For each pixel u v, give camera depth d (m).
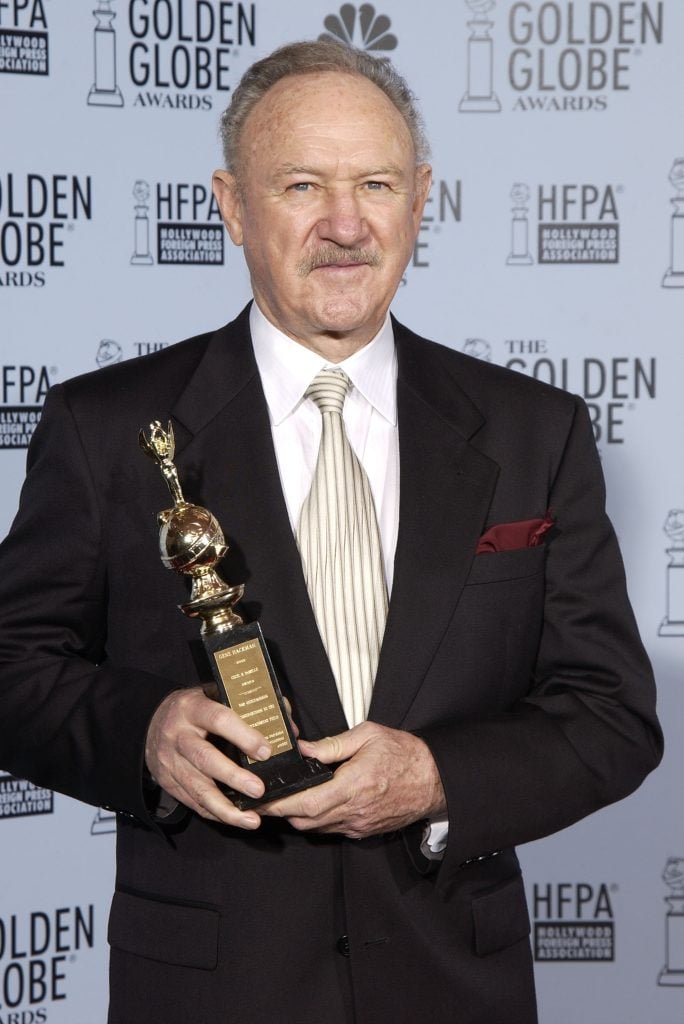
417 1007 1.45
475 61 2.64
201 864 1.44
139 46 2.56
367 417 1.58
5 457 2.53
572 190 2.67
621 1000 2.79
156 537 1.49
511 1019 1.51
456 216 2.67
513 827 1.43
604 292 2.69
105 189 2.56
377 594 1.50
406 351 1.65
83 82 2.53
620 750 1.53
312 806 1.30
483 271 2.68
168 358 1.62
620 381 2.70
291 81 1.48
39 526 1.52
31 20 2.49
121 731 1.39
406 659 1.47
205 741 1.31
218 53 2.61
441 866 1.41
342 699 1.47
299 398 1.55
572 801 1.47
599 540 1.59
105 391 1.56
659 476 2.71
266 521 1.48
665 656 2.73
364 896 1.43
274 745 1.33
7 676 1.49
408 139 1.49
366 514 1.52
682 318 2.69
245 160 1.49
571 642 1.57
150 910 1.45
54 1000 2.62
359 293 1.47
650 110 2.66
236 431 1.53
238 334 1.62
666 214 2.67
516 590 1.53
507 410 1.61
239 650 1.34
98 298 2.57
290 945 1.42
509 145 2.66
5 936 2.57
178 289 2.62
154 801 1.44
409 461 1.55
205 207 2.63
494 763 1.43
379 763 1.35
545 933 2.78
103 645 1.59
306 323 1.50
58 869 2.62
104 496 1.51
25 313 2.53
